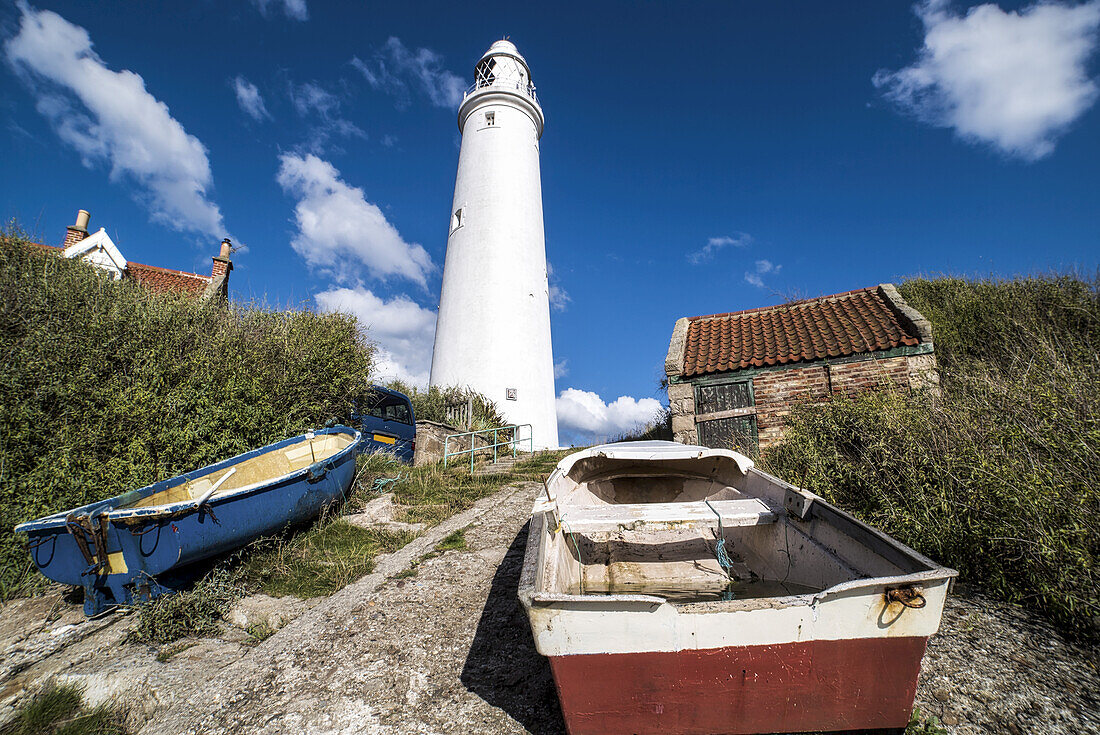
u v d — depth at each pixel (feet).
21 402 19.30
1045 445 13.92
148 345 24.02
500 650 12.12
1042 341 22.62
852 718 7.93
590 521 13.25
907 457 17.15
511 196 67.67
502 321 62.18
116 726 10.31
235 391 24.38
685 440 32.24
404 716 9.96
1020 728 8.65
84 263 27.17
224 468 20.83
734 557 15.34
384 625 13.48
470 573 16.83
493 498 27.53
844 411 23.00
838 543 11.05
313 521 22.12
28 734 10.12
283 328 30.76
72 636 14.10
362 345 34.99
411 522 22.91
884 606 7.61
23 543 17.60
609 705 7.91
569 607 7.67
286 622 14.10
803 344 31.65
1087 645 10.74
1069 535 11.64
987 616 12.04
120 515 14.58
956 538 13.89
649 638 7.61
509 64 76.59
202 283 51.72
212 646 13.12
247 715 10.20
